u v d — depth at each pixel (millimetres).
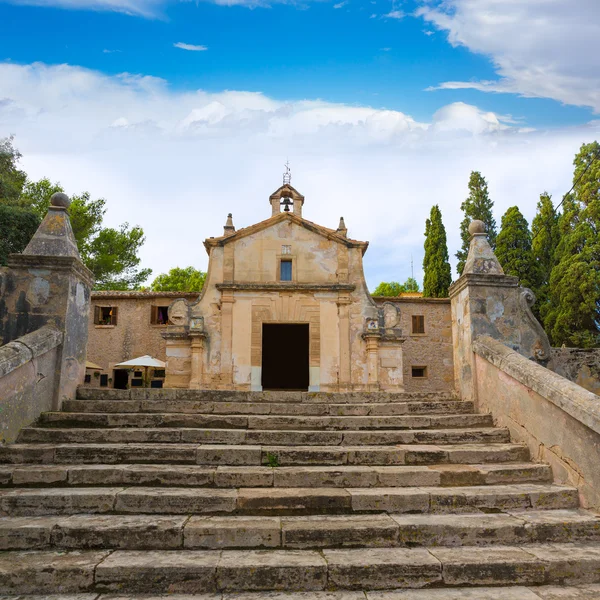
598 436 5016
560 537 4582
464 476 5496
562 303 24422
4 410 5773
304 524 4492
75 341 7504
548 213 29641
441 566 3979
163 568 3824
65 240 7469
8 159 23875
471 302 7809
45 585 3770
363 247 20656
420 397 8055
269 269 20172
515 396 6551
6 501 4703
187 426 6617
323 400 7773
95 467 5344
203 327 19219
